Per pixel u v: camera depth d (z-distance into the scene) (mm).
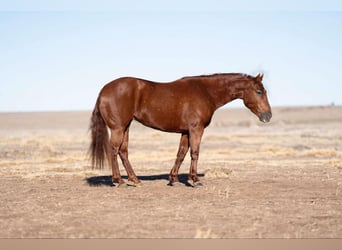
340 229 9734
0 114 123188
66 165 21656
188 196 13062
